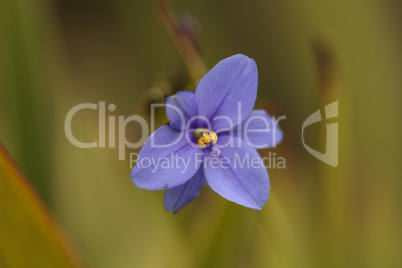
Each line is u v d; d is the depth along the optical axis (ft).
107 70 1.05
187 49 0.65
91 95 1.00
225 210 0.68
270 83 1.02
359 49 0.95
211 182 0.58
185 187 0.58
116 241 0.78
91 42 1.07
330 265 0.73
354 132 0.91
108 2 1.07
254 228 0.76
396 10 0.97
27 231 0.64
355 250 0.75
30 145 0.72
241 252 0.73
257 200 0.57
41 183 0.72
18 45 0.71
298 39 1.01
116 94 1.01
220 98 0.58
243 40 1.03
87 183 0.78
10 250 0.64
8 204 0.63
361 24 0.96
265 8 1.03
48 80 0.73
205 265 0.69
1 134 0.76
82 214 0.78
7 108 0.76
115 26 1.07
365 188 0.84
